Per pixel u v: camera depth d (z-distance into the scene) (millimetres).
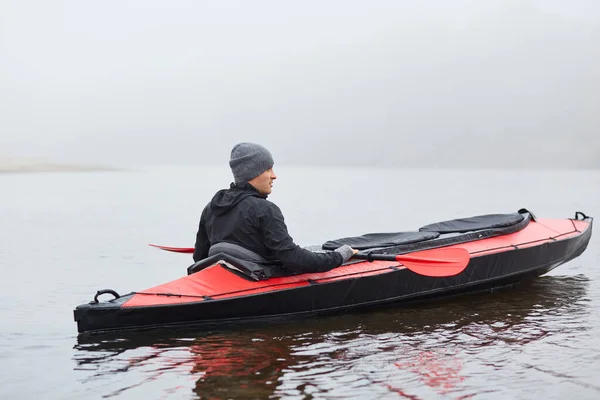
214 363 3676
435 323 4602
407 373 3496
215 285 4434
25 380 3451
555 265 6062
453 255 4730
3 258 8289
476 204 19000
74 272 7215
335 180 45312
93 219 14336
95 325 4219
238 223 4484
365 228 12234
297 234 11258
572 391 3205
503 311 4961
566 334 4285
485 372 3506
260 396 3152
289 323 4578
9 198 21938
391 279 4930
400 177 54000
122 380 3414
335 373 3498
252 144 4562
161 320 4266
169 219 14453
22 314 5074
